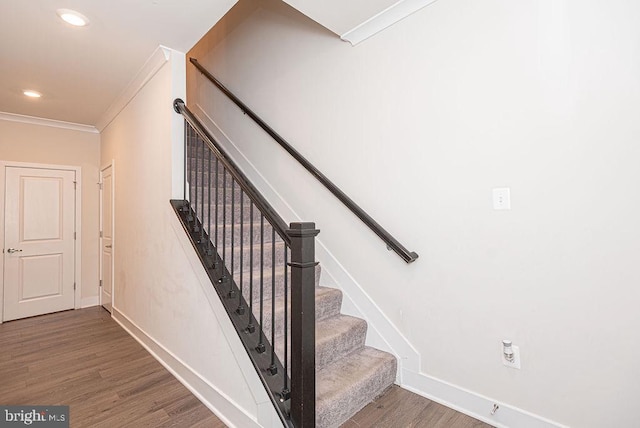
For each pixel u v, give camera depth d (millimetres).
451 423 1758
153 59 2598
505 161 1699
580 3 1487
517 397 1678
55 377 2375
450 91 1892
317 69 2684
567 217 1527
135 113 3162
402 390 2080
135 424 1830
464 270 1854
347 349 2158
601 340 1454
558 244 1553
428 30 1987
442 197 1936
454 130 1880
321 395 1721
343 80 2482
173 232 2436
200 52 4289
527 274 1641
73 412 1944
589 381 1484
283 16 3008
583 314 1495
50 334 3297
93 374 2422
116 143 3771
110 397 2107
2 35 2258
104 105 3646
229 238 2635
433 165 1972
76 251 4355
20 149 4008
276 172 3059
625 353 1401
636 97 1358
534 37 1605
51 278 4148
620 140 1397
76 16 2055
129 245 3348
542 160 1588
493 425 1735
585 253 1485
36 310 4012
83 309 4293
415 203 2059
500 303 1728
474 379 1820
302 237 1436
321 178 2498
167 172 2518
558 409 1562
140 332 3049
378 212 2256
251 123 3355
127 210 3400
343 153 2477
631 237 1381
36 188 4090
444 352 1938
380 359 2102
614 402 1427
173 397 2102
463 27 1841
